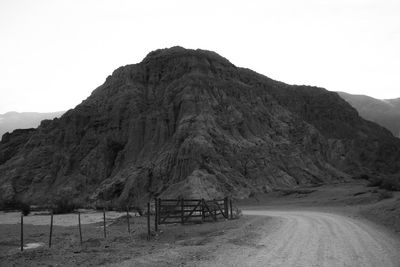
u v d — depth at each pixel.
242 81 122.19
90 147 107.19
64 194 94.50
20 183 103.88
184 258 15.64
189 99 99.88
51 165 106.88
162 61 120.44
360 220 28.78
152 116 102.62
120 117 108.38
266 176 88.25
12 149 131.75
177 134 91.81
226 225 29.77
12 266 16.20
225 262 14.31
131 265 14.69
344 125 128.38
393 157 122.12
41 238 29.80
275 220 32.97
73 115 115.06
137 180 85.81
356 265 13.06
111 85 122.56
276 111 114.50
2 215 71.50
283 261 13.99
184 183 75.44
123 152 99.81
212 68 116.81
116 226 38.25
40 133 119.75
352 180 94.25
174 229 28.34
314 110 130.12
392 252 15.24
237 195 77.81
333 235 20.56
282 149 99.38
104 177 98.75
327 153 110.62
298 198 71.06
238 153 90.38
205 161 83.50
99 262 15.99
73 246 22.34
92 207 85.44
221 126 97.12
